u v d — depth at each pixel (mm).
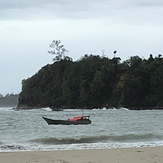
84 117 52781
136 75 151250
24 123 55312
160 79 149000
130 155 16938
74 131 38062
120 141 25984
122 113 105500
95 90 157875
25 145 23344
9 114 102375
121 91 154125
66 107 164875
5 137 30672
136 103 148375
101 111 126688
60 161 15227
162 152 18062
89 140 26172
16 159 15922
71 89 167125
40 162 15070
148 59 160625
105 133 34188
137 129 40500
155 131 36938
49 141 25531
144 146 22672
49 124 50125
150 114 96562
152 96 148125
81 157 16406
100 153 17844
